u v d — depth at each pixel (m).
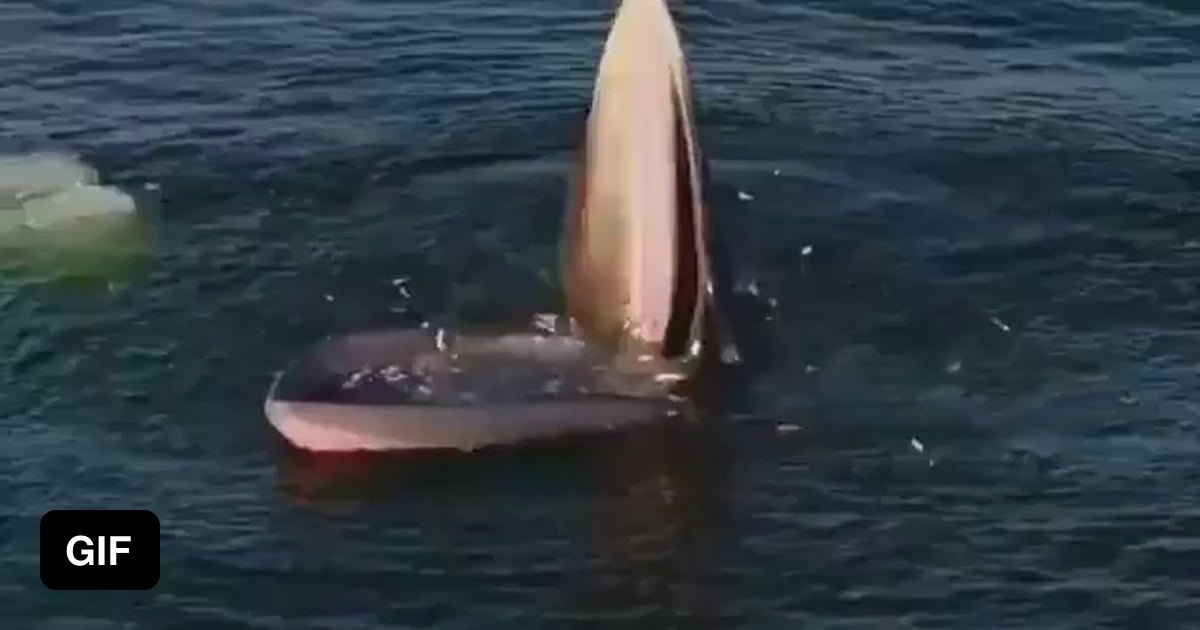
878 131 28.20
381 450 21.39
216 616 19.59
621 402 21.72
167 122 28.78
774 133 28.12
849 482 21.12
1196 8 32.06
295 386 21.75
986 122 28.50
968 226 25.67
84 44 31.06
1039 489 21.09
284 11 31.89
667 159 21.33
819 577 20.00
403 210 26.17
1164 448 21.66
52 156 27.70
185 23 31.56
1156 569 20.09
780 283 24.19
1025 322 23.72
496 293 24.08
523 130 28.39
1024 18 31.81
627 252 21.61
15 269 24.83
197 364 23.05
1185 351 23.25
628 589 19.88
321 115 28.94
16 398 22.50
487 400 21.52
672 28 21.22
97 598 19.77
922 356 23.05
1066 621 19.50
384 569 20.12
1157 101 29.48
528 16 31.69
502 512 20.73
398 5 32.06
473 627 19.47
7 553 20.22
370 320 23.69
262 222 26.00
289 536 20.53
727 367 22.56
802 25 31.70
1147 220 26.00
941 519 20.72
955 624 19.45
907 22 31.88
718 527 20.58
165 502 20.91
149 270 24.81
